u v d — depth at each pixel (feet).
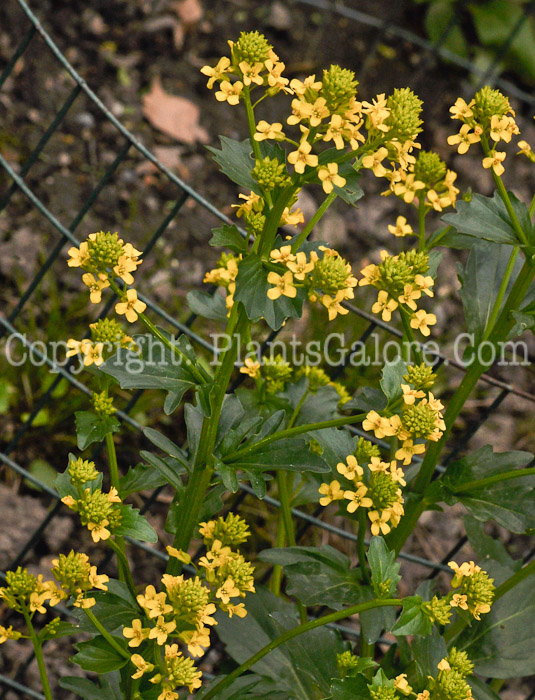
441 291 2.67
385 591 1.40
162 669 1.39
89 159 2.65
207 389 1.39
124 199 2.61
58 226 1.85
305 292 1.35
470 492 1.55
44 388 2.24
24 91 2.69
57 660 2.02
